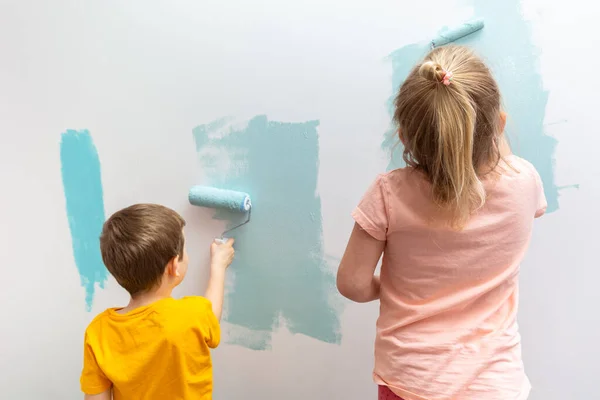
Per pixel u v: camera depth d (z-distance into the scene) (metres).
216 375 1.12
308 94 0.88
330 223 0.94
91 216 1.03
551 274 0.94
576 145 0.86
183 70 0.91
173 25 0.89
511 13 0.82
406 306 0.69
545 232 0.92
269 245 0.98
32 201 1.04
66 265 1.07
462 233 0.62
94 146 0.98
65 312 1.11
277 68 0.88
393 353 0.69
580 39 0.82
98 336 0.77
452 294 0.67
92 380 0.77
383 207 0.65
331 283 0.98
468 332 0.66
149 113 0.95
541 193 0.69
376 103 0.87
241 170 0.95
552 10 0.81
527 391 0.69
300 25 0.86
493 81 0.59
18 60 0.96
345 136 0.89
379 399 0.76
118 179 1.00
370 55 0.85
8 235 1.07
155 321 0.75
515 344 0.69
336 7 0.84
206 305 0.81
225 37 0.88
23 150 1.01
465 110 0.55
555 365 0.99
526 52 0.84
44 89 0.96
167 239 0.76
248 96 0.90
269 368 1.09
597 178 0.87
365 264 0.70
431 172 0.60
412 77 0.59
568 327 0.96
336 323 1.01
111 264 0.77
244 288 1.03
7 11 0.93
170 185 0.98
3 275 1.10
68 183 1.01
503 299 0.68
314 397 1.09
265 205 0.96
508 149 0.68
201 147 0.95
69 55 0.94
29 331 1.14
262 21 0.86
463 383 0.65
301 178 0.93
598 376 0.98
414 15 0.83
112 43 0.92
